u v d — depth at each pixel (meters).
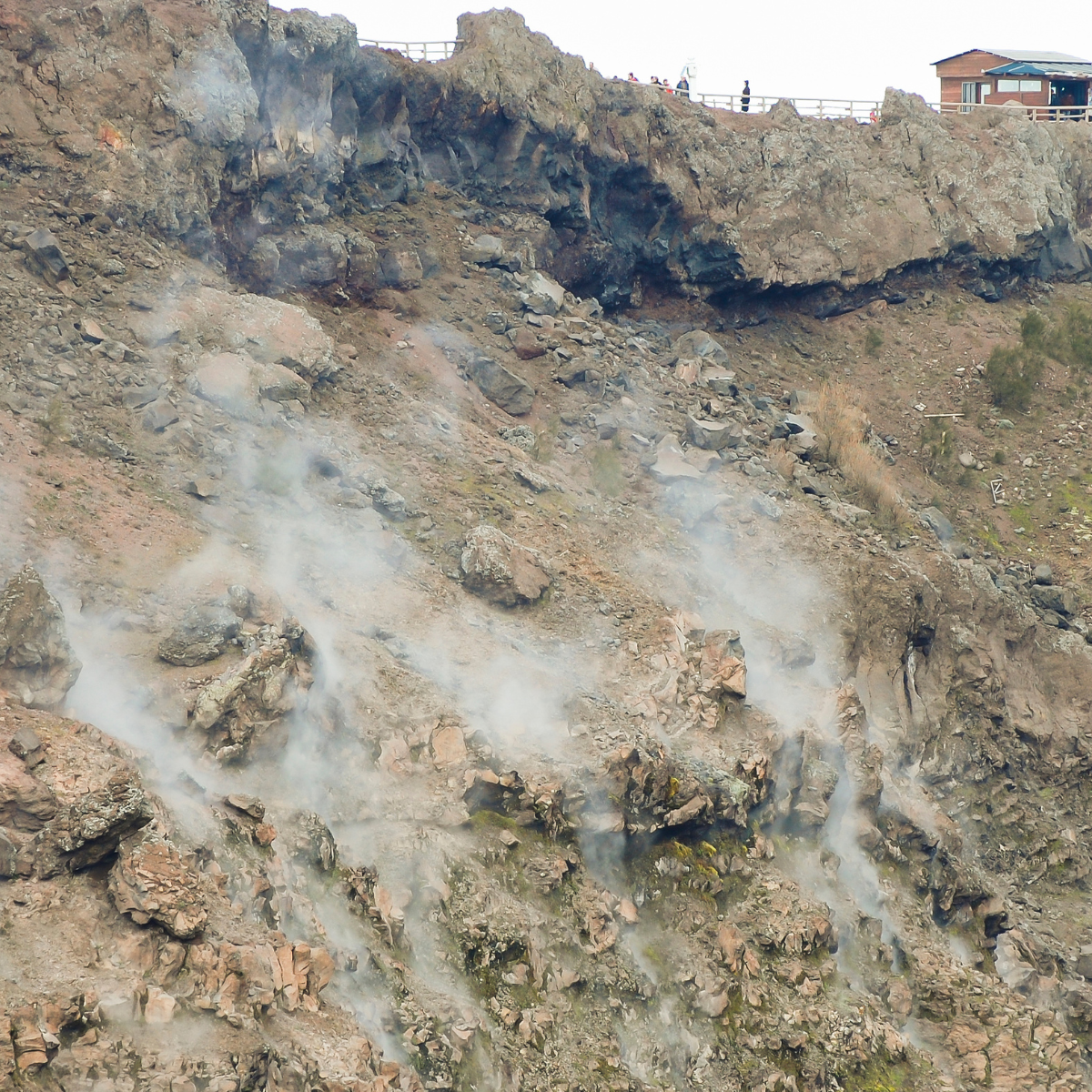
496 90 30.52
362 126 28.55
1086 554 31.31
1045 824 24.95
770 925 16.39
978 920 20.41
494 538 19.39
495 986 13.62
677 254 34.34
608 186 33.12
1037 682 27.23
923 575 24.66
